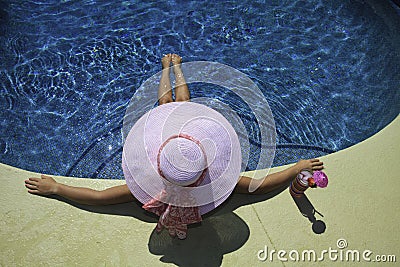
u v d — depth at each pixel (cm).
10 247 356
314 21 547
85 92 481
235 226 372
